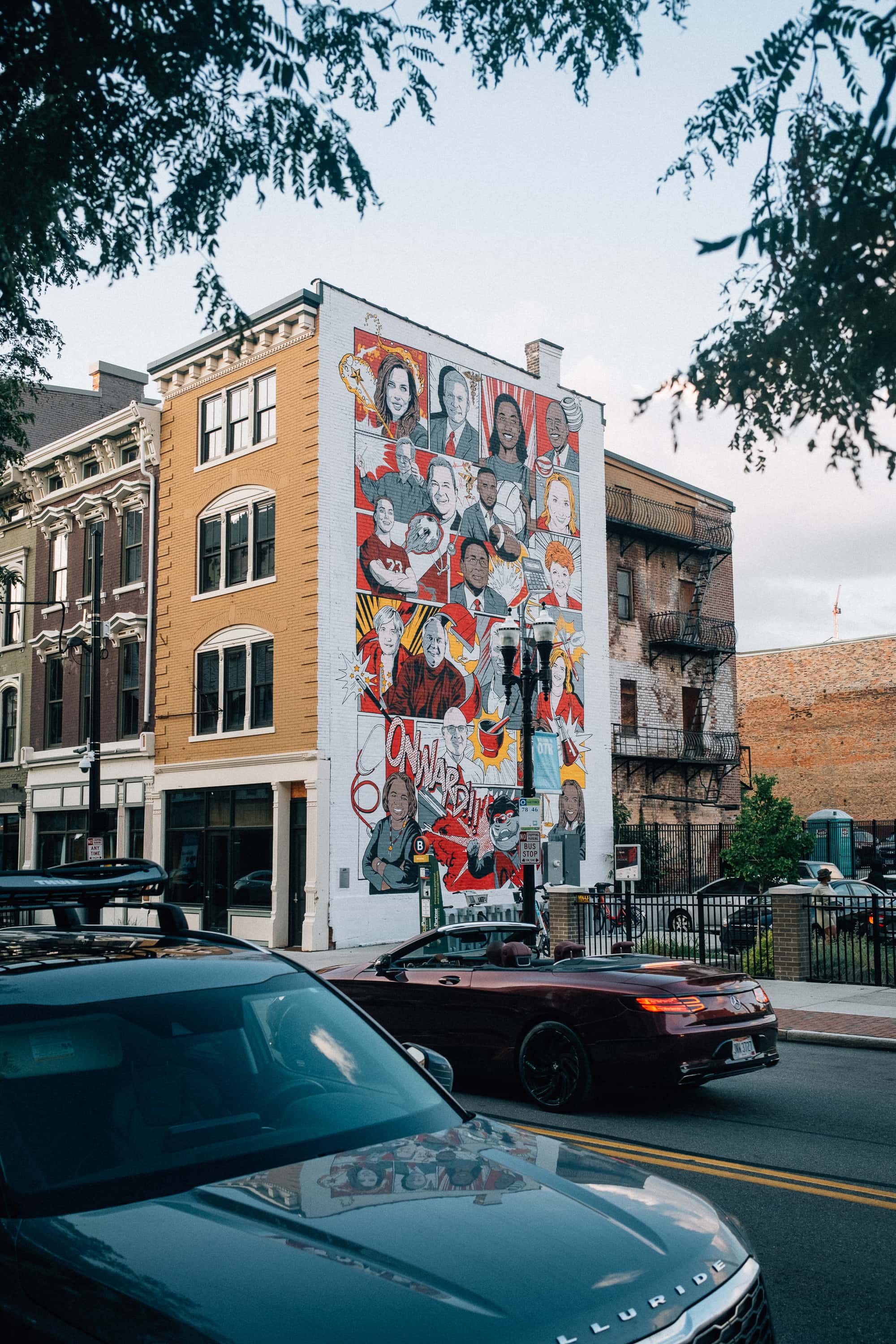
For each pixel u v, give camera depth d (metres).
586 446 31.41
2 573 22.59
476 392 28.17
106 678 30.03
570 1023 8.73
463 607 26.97
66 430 37.03
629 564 35.22
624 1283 2.45
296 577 24.55
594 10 7.11
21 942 3.82
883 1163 7.04
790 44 4.30
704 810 36.44
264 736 24.86
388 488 25.67
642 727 34.59
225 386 27.08
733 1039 8.50
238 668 26.05
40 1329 2.37
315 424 24.52
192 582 27.41
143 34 7.31
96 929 4.14
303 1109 3.25
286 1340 2.15
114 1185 2.82
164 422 28.78
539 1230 2.60
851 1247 5.46
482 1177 2.88
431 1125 3.33
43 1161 2.85
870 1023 12.91
